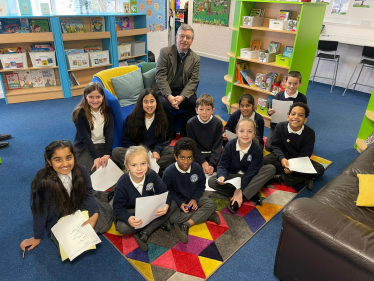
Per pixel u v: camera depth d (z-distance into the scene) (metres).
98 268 1.58
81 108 2.27
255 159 2.11
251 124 2.00
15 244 1.72
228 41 6.76
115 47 4.28
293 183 2.36
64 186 1.66
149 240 1.78
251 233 1.88
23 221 1.90
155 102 2.33
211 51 7.24
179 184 1.91
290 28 2.97
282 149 2.50
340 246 1.14
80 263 1.61
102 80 2.85
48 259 1.63
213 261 1.65
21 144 2.84
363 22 4.74
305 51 3.17
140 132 2.40
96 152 2.32
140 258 1.65
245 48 3.56
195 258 1.66
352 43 4.51
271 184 2.41
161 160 2.40
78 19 3.99
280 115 2.88
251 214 2.05
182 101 3.02
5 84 3.89
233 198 2.04
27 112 3.61
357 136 3.26
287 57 3.10
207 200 1.93
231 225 1.93
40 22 3.71
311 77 5.68
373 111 2.90
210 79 5.41
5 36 3.41
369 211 1.62
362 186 1.73
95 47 4.24
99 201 1.96
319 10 3.03
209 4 6.78
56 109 3.74
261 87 3.44
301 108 2.27
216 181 2.15
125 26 4.52
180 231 1.79
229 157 2.18
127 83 2.98
